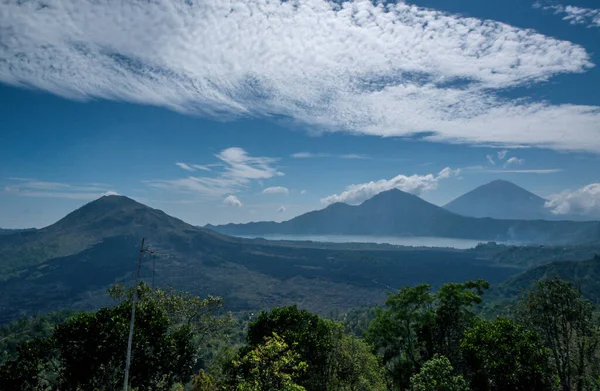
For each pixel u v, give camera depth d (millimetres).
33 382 29234
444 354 40250
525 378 30125
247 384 24922
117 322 30344
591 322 38719
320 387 35375
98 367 30016
